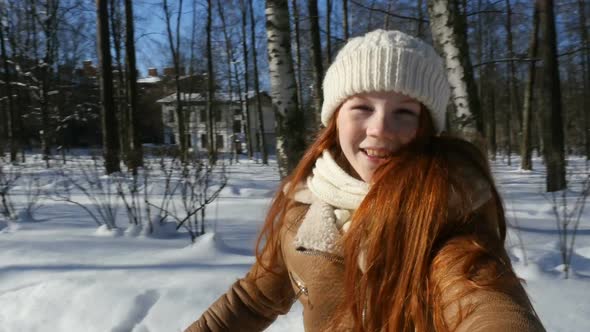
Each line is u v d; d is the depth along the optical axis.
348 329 0.84
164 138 39.41
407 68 0.82
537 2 8.76
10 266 3.25
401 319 0.76
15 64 20.70
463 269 0.68
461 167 0.80
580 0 12.36
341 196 0.90
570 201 6.69
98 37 11.43
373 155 0.86
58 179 9.51
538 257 3.35
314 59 11.06
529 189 8.53
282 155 6.17
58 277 2.95
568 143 17.23
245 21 21.89
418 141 0.84
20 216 5.41
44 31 19.05
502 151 27.17
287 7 6.18
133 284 2.79
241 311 1.15
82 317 2.46
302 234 0.92
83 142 35.44
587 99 18.38
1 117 23.92
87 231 4.61
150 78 47.34
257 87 20.73
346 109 0.90
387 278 0.77
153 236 4.36
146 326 2.35
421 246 0.74
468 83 4.38
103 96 11.49
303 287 0.96
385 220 0.77
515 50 17.25
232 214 5.63
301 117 6.24
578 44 13.01
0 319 2.50
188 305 2.51
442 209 0.75
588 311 2.29
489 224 0.81
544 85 8.27
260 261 1.12
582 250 3.63
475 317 0.63
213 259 3.39
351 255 0.82
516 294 0.65
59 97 24.23
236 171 14.26
